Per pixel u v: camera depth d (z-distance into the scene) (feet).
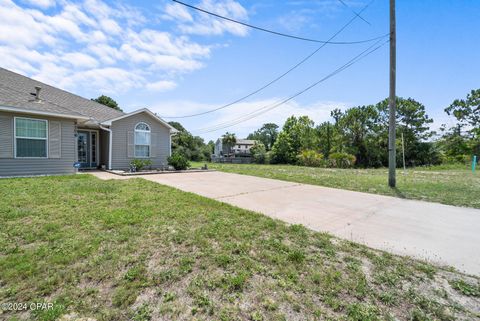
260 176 37.68
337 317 5.76
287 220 13.65
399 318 5.80
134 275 7.28
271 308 6.04
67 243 9.33
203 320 5.58
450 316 5.90
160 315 5.72
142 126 42.34
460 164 78.02
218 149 196.34
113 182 24.85
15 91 31.45
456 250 9.80
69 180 25.11
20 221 11.75
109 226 11.29
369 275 7.71
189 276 7.41
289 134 113.50
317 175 40.86
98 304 6.03
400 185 28.07
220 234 10.78
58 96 39.96
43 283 6.74
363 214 15.28
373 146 90.53
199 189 23.31
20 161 27.40
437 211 16.21
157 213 13.70
